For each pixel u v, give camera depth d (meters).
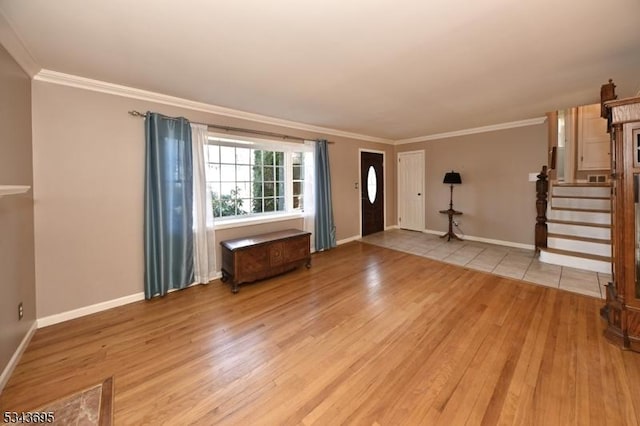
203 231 3.35
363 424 1.42
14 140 1.99
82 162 2.59
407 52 2.14
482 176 5.27
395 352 2.02
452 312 2.60
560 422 1.40
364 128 5.06
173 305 2.84
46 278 2.43
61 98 2.46
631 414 1.44
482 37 1.93
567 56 2.24
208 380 1.76
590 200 4.14
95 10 1.56
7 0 1.46
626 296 1.99
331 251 4.89
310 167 4.70
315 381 1.74
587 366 1.81
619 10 1.63
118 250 2.83
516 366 1.83
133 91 2.83
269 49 2.06
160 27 1.75
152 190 2.97
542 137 4.53
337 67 2.39
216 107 3.48
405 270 3.82
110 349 2.09
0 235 1.78
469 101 3.44
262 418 1.47
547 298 2.83
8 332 1.84
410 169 6.45
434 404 1.54
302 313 2.64
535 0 1.54
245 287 3.31
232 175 3.82
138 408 1.54
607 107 2.05
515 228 4.93
